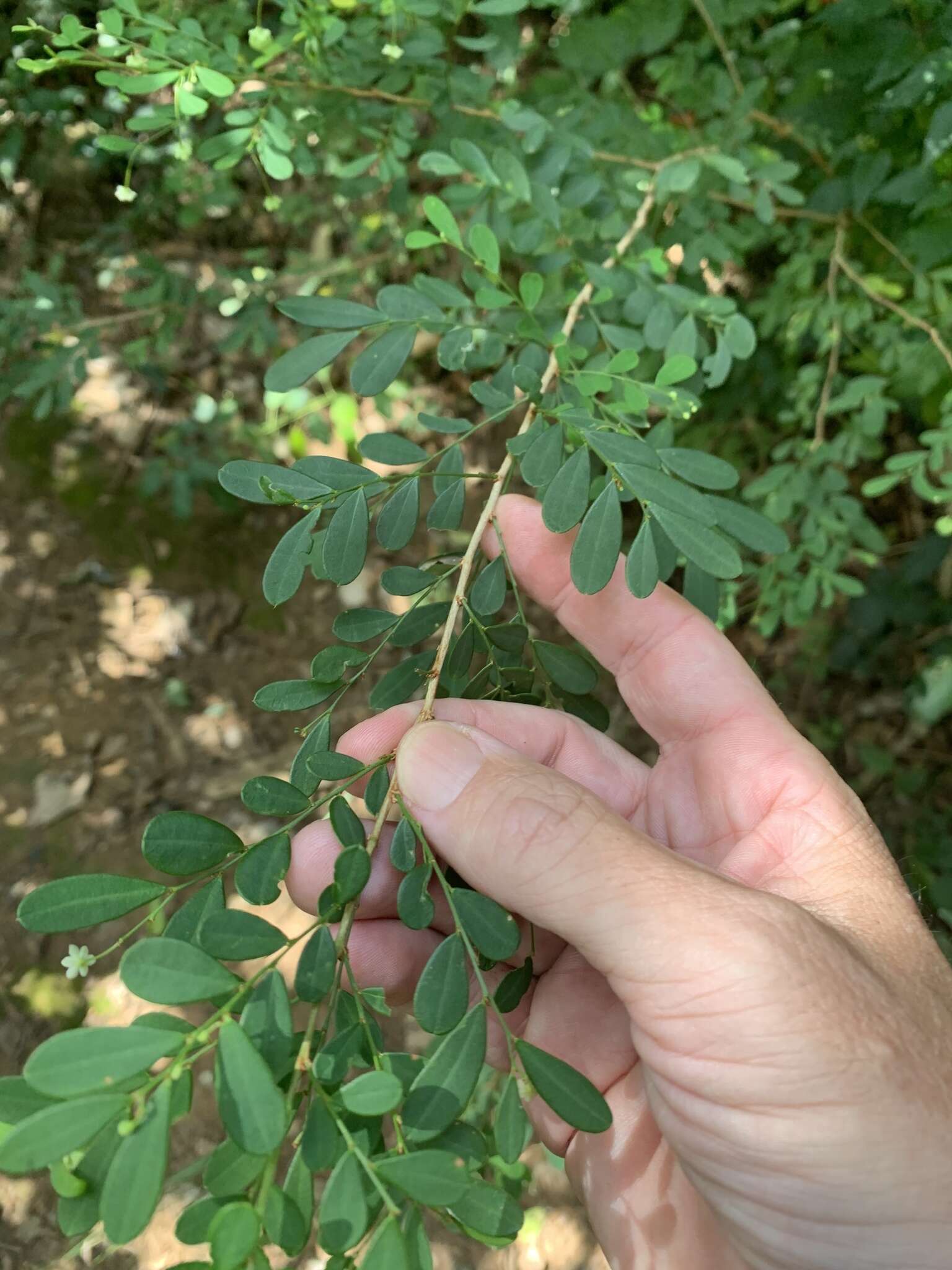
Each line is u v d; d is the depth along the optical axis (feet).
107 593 1.82
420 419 0.63
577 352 0.73
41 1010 1.42
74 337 1.64
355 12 0.95
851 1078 0.53
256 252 1.38
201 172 1.36
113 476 1.90
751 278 1.45
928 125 0.93
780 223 1.20
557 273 1.01
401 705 0.75
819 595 1.62
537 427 0.62
